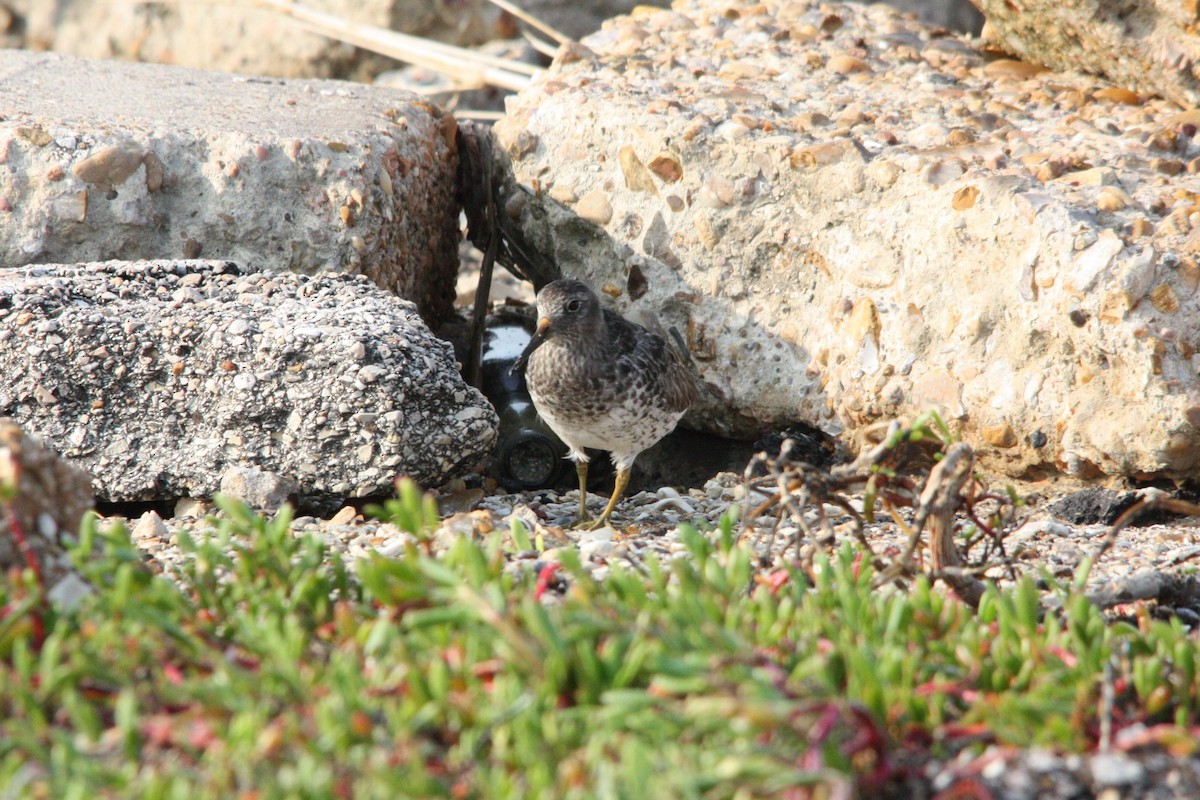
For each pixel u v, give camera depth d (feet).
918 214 37.45
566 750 16.44
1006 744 17.42
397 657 17.79
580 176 42.27
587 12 64.85
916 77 45.42
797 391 39.55
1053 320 34.53
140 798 15.40
